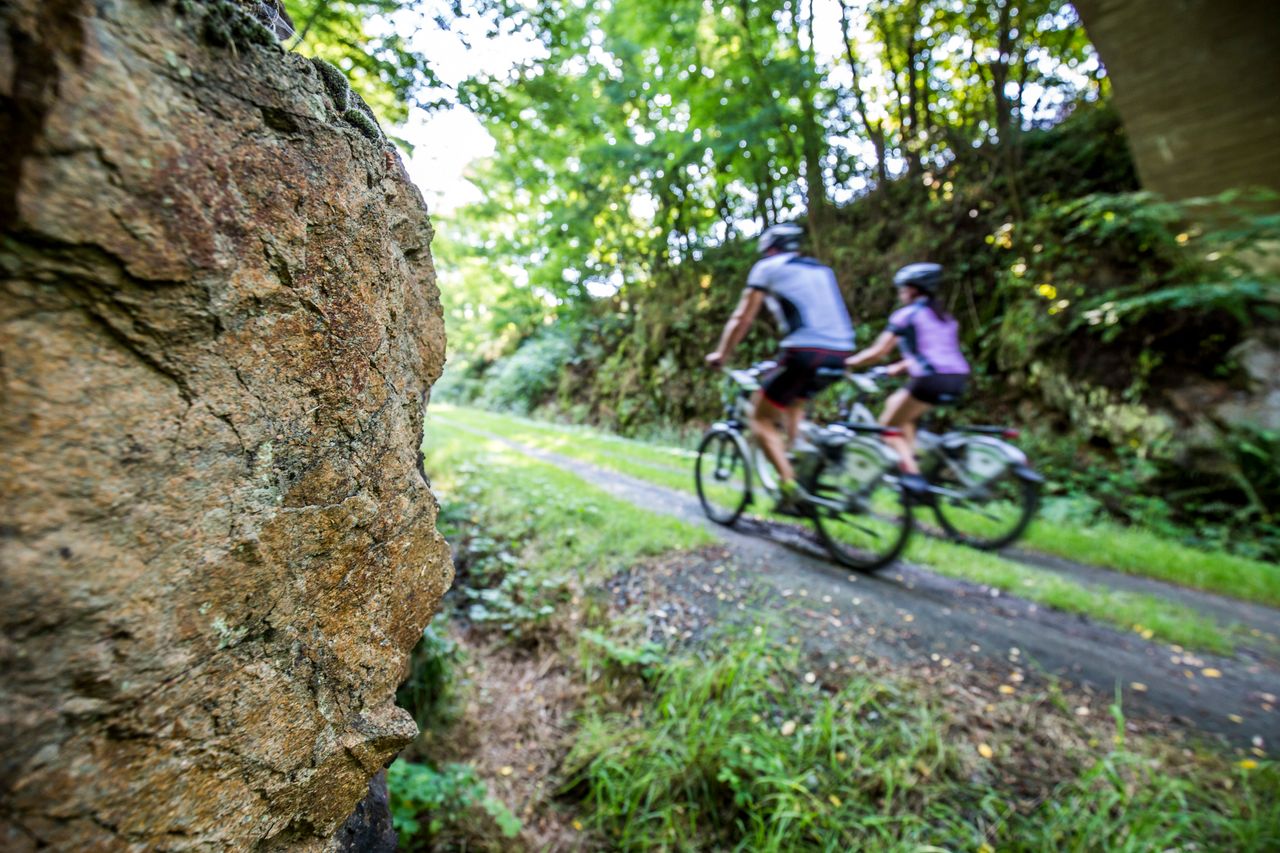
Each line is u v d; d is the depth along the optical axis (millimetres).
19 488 412
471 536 3654
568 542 3707
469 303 16266
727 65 8016
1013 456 3576
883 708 2170
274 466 612
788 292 3268
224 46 542
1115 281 5559
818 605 3008
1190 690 2287
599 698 2361
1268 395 4543
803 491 3551
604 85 7906
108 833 482
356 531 732
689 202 11453
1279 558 4070
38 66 413
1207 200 4211
